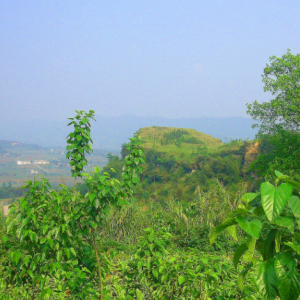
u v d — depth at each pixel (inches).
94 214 145.8
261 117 955.3
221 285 140.1
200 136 5866.1
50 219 145.8
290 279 66.2
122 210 323.0
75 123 196.4
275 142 903.7
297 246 66.2
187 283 139.3
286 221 69.2
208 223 330.6
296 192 75.2
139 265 144.4
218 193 381.7
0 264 151.8
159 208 371.6
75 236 150.1
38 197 148.7
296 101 856.3
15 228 148.9
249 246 74.1
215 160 2851.9
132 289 159.2
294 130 919.0
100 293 155.6
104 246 187.6
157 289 147.7
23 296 141.6
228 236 308.5
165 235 155.0
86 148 193.6
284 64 916.0
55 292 146.2
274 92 925.8
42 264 144.0
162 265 145.0
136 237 309.3
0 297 139.6
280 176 73.4
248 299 127.0
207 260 141.6
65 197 144.0
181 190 2613.2
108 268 169.0
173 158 3565.5
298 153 828.6
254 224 71.6
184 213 350.9
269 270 70.2
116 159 2513.5
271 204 66.5
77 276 138.3
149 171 3307.1
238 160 2842.0
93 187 144.1
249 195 78.2
